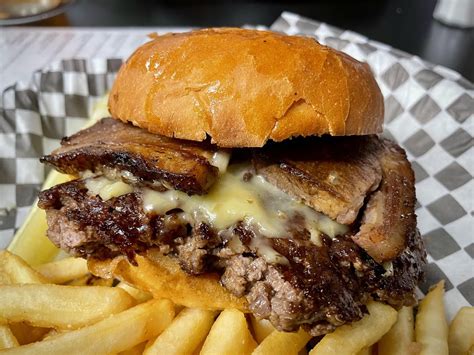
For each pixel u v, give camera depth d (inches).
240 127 5.3
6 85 10.9
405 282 5.8
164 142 5.8
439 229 8.0
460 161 8.6
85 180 6.0
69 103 9.4
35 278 6.1
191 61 5.5
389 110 9.7
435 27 14.9
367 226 5.6
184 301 5.9
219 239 5.6
